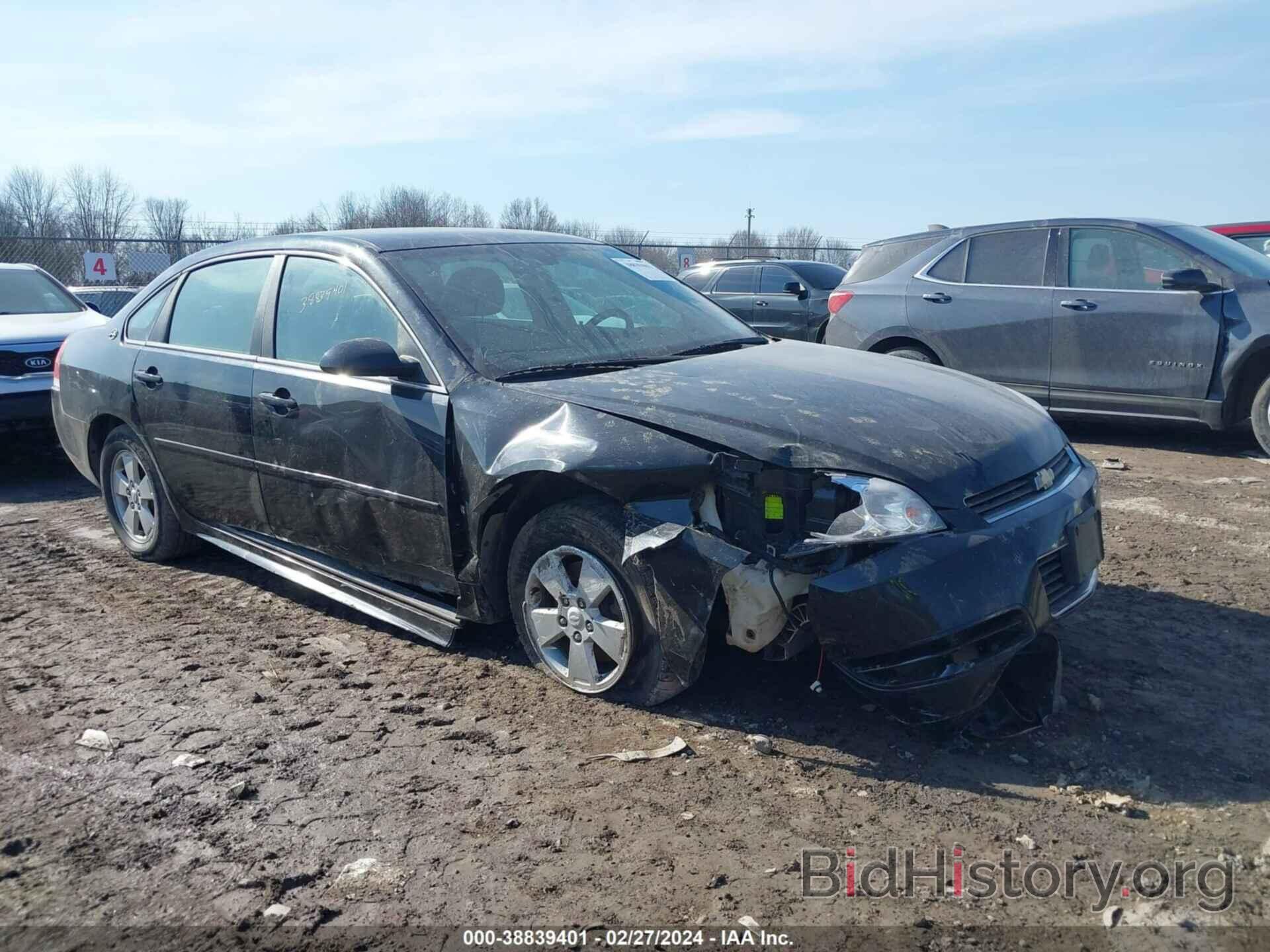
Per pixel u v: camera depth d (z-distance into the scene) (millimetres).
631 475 3406
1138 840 2859
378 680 4012
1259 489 6926
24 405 7855
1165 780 3160
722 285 14867
